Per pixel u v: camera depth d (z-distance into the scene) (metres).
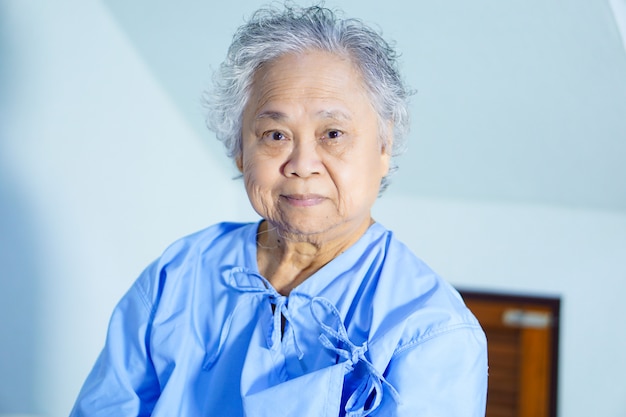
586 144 2.26
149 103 2.33
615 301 2.56
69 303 2.20
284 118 0.95
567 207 2.58
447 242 2.65
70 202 2.17
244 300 1.06
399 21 1.97
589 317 2.57
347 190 0.95
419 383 0.92
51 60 2.07
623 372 2.55
